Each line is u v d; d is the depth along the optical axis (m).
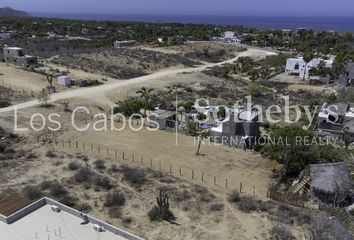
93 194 41.19
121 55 129.25
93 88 89.50
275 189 43.50
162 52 148.88
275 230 34.69
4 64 104.31
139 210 38.41
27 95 79.19
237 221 36.84
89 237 25.91
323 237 33.06
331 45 191.00
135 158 51.78
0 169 46.78
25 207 28.59
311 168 42.88
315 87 105.81
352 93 88.62
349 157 52.75
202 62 144.38
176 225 36.03
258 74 120.06
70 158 50.69
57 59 117.31
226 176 47.34
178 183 44.66
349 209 39.12
